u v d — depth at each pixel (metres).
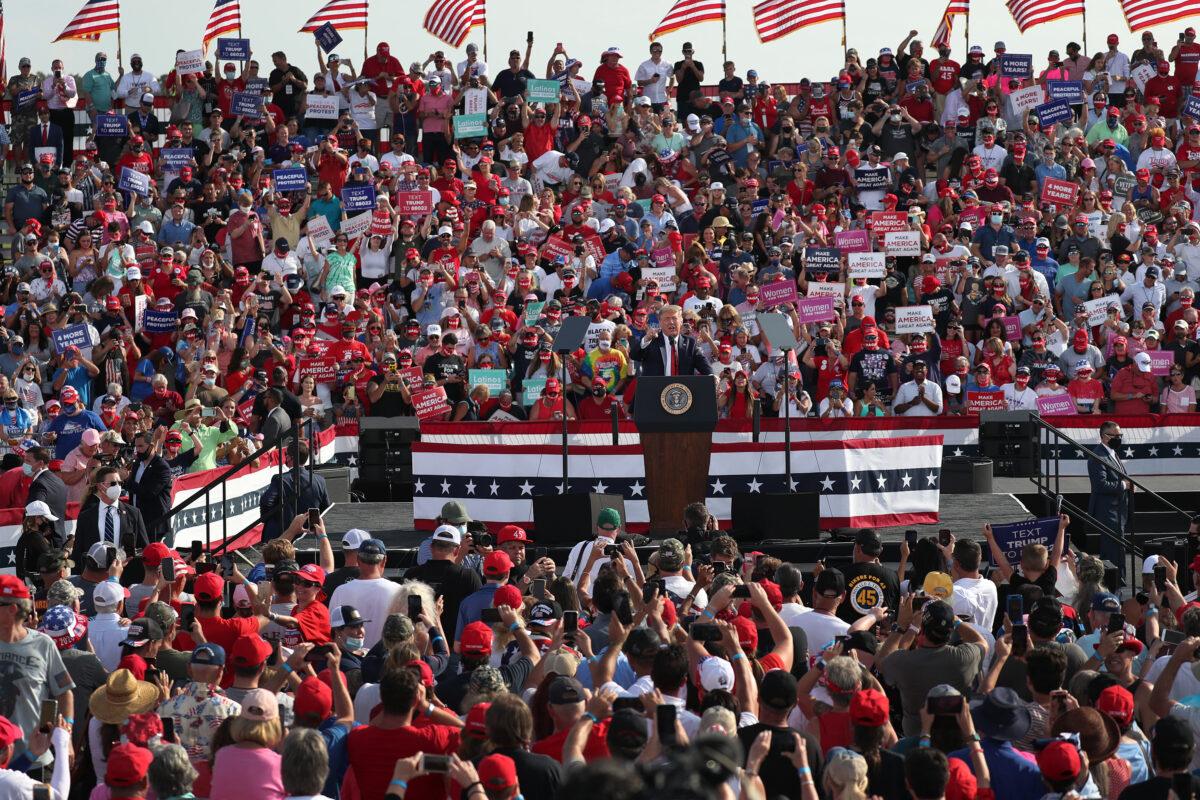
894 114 35.94
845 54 39.62
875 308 30.27
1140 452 25.62
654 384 19.75
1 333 28.47
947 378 26.77
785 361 20.59
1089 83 38.75
